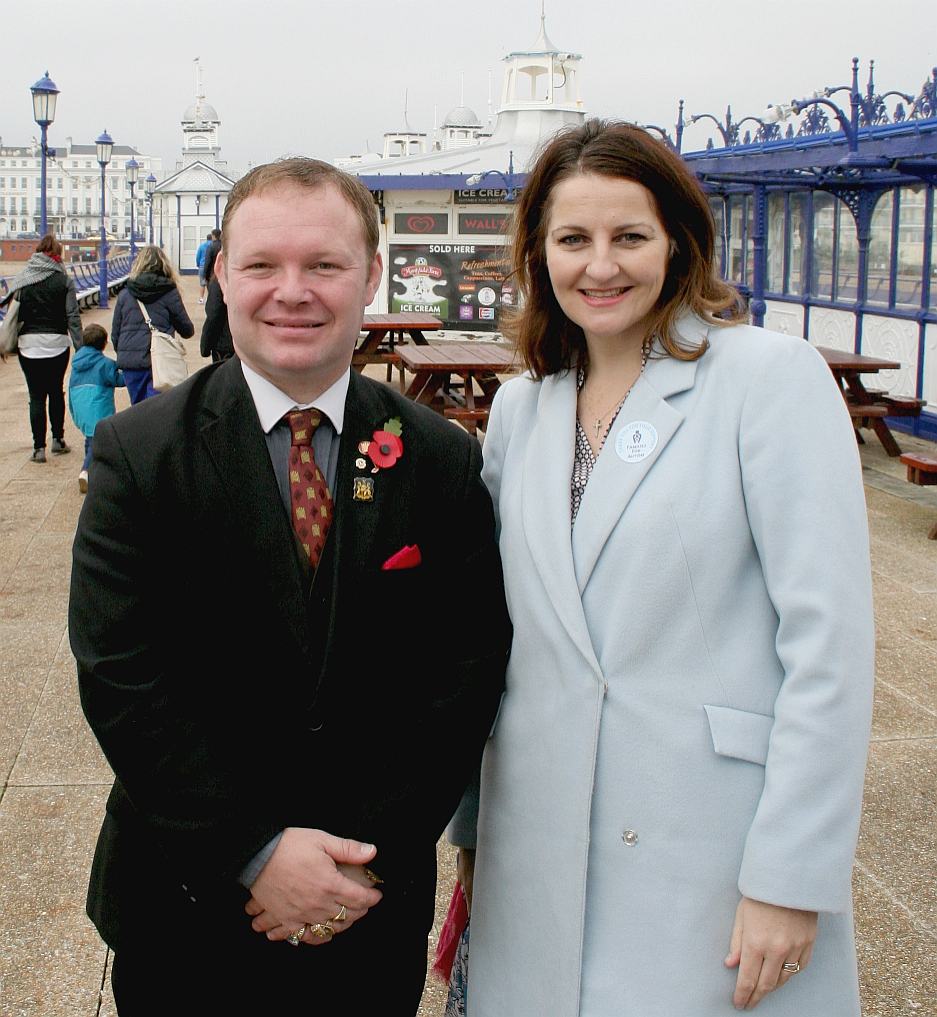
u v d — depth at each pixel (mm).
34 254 9102
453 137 34750
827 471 1711
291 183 1863
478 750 1969
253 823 1848
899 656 5082
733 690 1761
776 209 12289
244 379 1952
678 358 1870
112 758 1823
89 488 1909
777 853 1663
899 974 2930
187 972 1953
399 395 2092
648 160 1847
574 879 1838
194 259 51938
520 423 2121
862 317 10703
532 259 2037
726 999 1764
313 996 1967
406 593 1978
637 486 1822
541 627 1897
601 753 1815
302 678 1905
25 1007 2838
